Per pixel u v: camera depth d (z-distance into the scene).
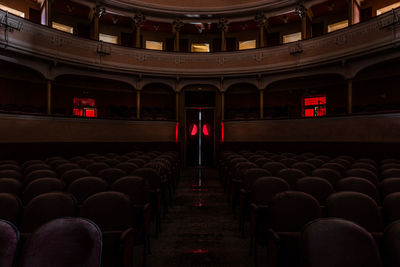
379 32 9.61
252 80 13.76
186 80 14.32
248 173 4.47
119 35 16.12
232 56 13.66
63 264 1.65
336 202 2.65
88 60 11.98
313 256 1.65
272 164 5.45
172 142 13.32
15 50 9.76
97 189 3.54
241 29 16.42
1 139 8.38
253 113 14.42
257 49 13.28
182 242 3.73
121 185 3.69
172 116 15.06
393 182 3.58
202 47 17.02
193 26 16.03
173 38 16.81
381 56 10.04
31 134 9.18
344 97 13.11
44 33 10.62
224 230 4.21
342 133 9.64
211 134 14.87
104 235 2.42
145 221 3.12
